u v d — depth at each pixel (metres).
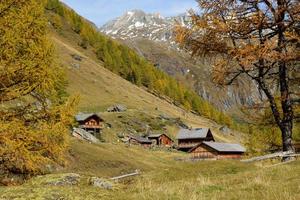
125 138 125.50
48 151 19.48
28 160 18.00
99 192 13.16
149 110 171.00
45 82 18.64
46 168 23.20
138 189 14.04
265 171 15.40
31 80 18.38
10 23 17.61
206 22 16.66
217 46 17.14
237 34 16.95
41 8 18.80
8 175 17.58
